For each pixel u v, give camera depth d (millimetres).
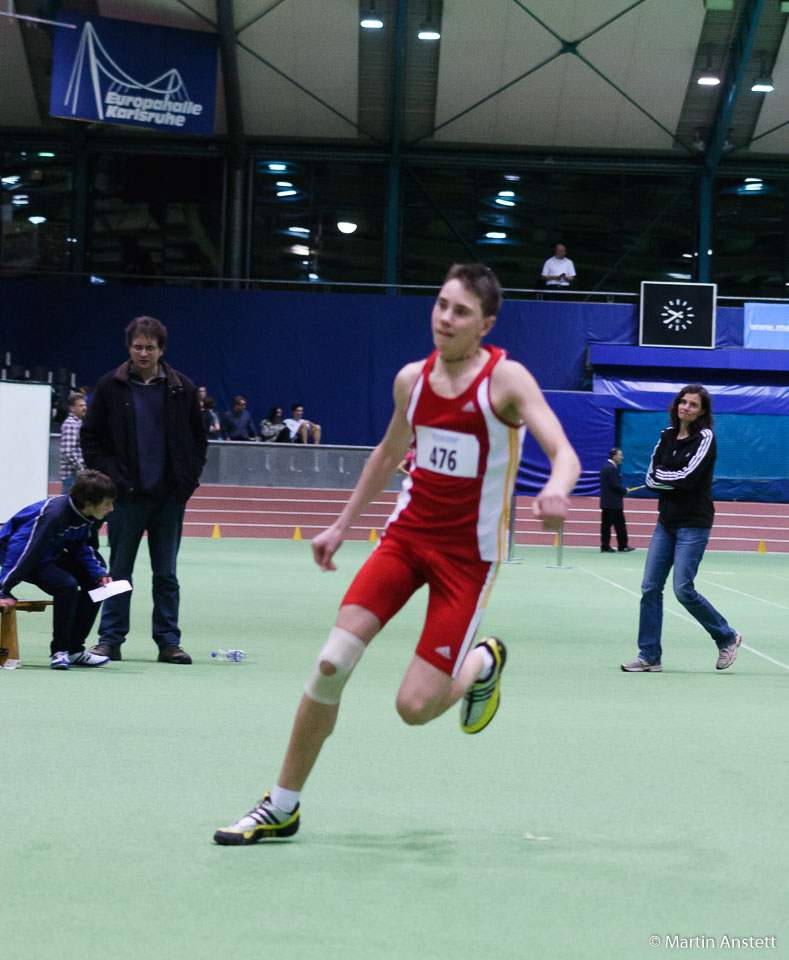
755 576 17688
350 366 27750
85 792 4219
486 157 29531
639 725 5895
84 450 7531
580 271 29938
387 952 2744
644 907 3115
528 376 3414
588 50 26734
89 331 27547
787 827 3965
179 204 29531
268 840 3676
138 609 10930
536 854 3590
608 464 22906
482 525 3494
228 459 24953
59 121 28625
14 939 2779
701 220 29375
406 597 3564
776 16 25812
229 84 26359
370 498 3779
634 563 19578
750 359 26953
